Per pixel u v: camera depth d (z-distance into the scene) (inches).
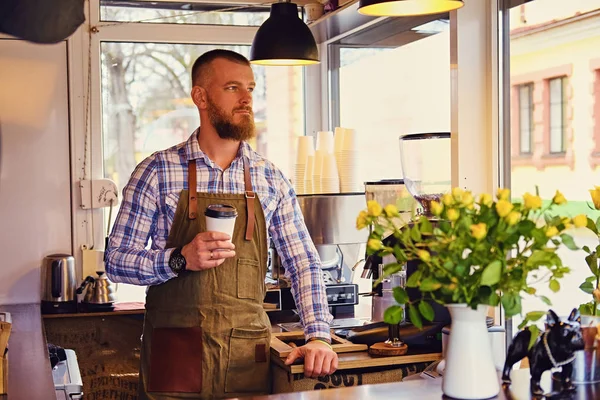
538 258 65.9
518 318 122.5
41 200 164.4
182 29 171.6
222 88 105.3
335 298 136.6
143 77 171.2
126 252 102.2
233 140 105.7
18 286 163.5
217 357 102.3
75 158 165.8
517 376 77.6
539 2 116.5
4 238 162.9
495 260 65.8
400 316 69.6
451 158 125.8
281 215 110.6
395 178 157.1
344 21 158.4
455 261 66.6
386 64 158.9
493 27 124.0
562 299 113.3
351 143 153.8
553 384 72.9
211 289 102.7
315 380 102.7
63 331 155.4
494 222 66.4
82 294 157.4
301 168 161.2
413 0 98.0
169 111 173.0
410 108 150.3
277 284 137.2
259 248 106.0
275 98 181.0
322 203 140.7
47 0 72.1
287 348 106.3
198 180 105.3
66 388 99.8
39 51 163.5
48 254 164.7
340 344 108.1
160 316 103.3
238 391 103.3
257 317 105.3
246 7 175.8
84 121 166.1
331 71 183.0
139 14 170.9
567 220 68.2
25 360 107.3
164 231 105.3
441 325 105.0
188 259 99.0
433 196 112.0
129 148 171.0
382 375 103.9
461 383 70.2
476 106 125.3
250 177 107.3
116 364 156.9
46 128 164.4
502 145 124.6
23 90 163.2
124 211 104.7
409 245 70.6
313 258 110.1
